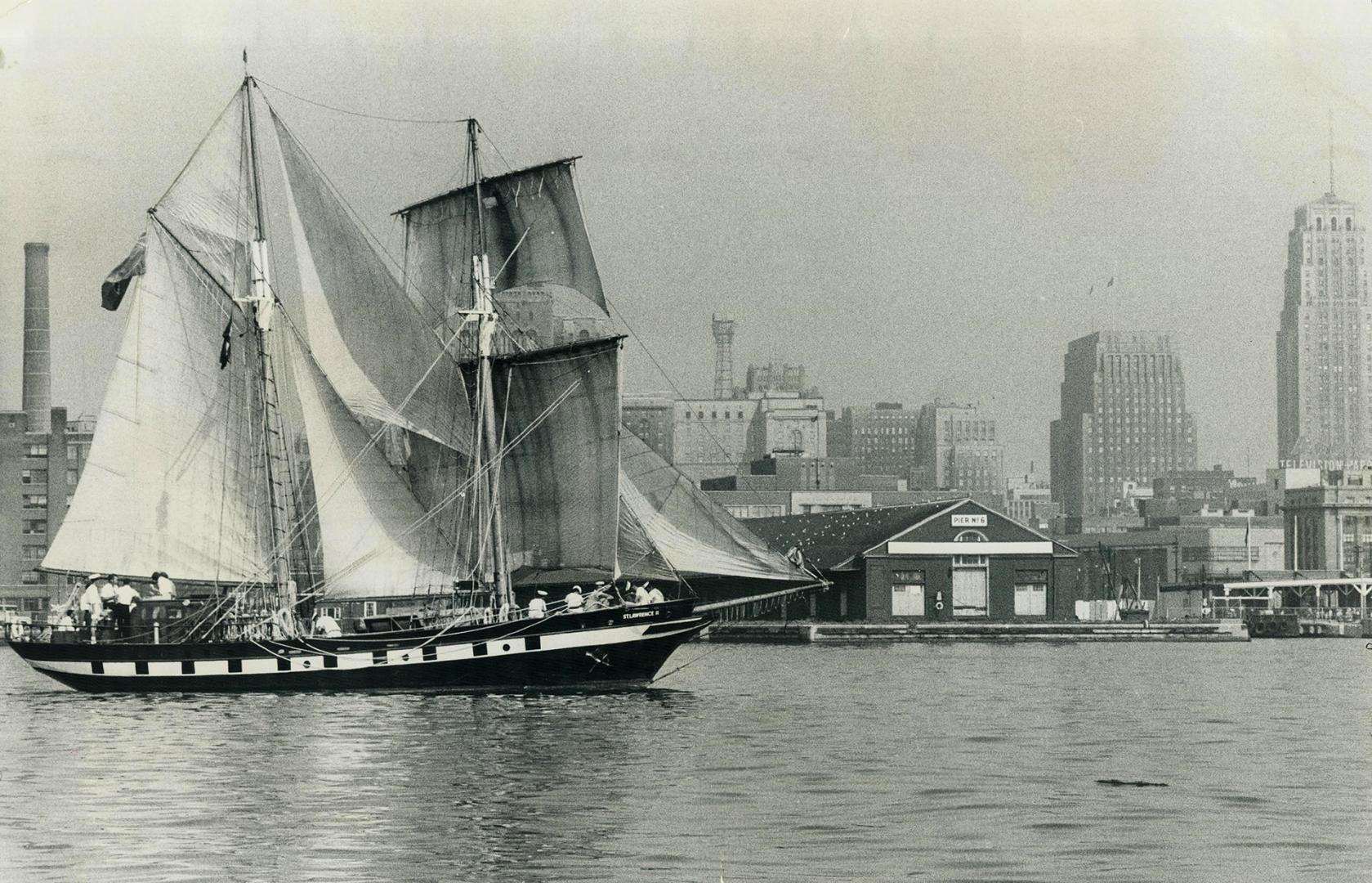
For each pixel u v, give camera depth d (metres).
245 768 62.75
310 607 97.81
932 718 81.19
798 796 56.28
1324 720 81.69
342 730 73.94
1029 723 79.38
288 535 97.12
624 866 45.34
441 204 110.69
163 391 93.38
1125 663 128.25
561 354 101.94
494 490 100.31
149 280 92.62
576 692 91.50
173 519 93.69
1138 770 62.94
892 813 53.09
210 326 95.12
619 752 66.94
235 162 96.62
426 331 100.94
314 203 97.25
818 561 169.75
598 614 90.81
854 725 77.38
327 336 97.12
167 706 85.19
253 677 90.69
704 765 63.34
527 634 90.50
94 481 92.44
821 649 148.38
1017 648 150.38
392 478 98.25
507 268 108.19
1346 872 45.06
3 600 194.00
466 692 90.44
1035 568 167.25
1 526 193.50
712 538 110.25
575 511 101.88
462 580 100.06
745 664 125.19
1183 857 46.75
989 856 46.66
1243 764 64.81
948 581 165.75
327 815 52.69
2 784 59.28
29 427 192.88
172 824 51.34
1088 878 44.22
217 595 94.94
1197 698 94.25
